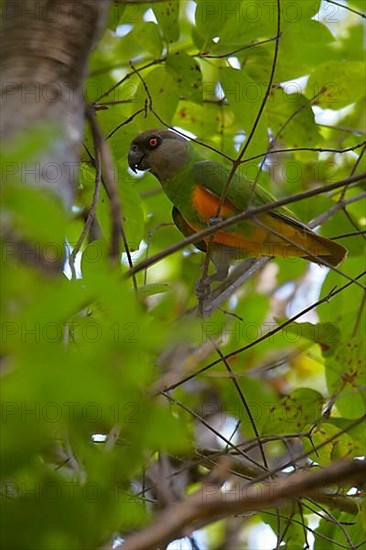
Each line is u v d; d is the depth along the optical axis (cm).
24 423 424
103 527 480
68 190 582
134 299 435
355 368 1134
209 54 1180
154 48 1203
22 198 410
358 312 1311
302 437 1049
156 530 459
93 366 409
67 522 444
